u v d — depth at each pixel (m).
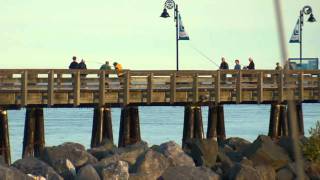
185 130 109.88
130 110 106.00
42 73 96.06
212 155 83.62
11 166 69.69
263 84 113.31
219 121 113.12
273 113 116.81
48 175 67.75
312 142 77.50
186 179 68.38
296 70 115.38
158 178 69.06
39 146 100.00
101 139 102.06
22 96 94.69
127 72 101.25
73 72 97.50
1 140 95.50
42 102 96.75
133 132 106.00
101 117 101.94
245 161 78.31
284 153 81.12
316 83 117.50
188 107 109.69
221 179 71.56
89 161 75.25
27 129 99.44
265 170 74.44
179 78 106.31
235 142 95.00
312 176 74.44
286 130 116.62
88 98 99.75
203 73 107.25
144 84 103.12
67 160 72.44
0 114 95.31
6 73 94.75
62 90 97.88
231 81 111.12
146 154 72.19
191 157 81.38
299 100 115.44
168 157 75.12
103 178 67.25
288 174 74.69
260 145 81.50
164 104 105.12
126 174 67.56
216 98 108.69
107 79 101.00
